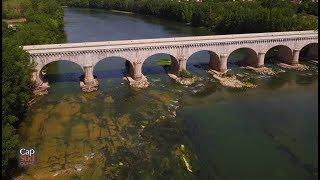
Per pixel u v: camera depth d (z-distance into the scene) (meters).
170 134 76.88
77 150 70.12
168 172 63.75
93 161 66.62
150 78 110.62
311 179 62.66
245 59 127.00
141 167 65.00
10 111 69.56
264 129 79.50
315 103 92.44
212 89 103.12
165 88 103.12
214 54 116.12
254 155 69.56
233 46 115.38
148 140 74.25
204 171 64.31
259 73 117.38
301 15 173.75
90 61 100.81
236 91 102.19
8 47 80.88
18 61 81.88
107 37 159.88
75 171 63.47
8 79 71.62
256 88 104.50
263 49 119.81
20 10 190.25
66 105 90.19
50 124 80.31
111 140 74.12
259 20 157.88
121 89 101.50
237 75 115.12
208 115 86.38
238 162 67.25
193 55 136.12
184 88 103.75
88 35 164.38
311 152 70.62
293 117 84.94
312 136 76.38
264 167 65.88
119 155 68.75
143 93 99.12
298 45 123.94
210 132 78.06
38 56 96.75
